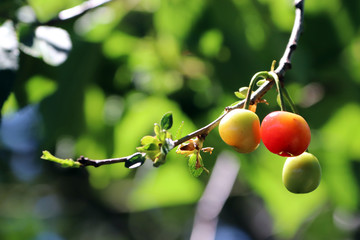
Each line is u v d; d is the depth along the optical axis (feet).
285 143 1.60
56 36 2.06
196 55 2.63
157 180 3.52
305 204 3.20
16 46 2.02
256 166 2.91
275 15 2.54
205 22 2.58
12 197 5.32
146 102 2.83
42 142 2.66
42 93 2.35
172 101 2.85
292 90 2.71
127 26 2.73
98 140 2.78
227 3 2.51
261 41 2.51
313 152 3.03
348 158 3.03
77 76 2.47
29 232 5.20
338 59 2.74
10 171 4.95
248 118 1.61
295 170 1.68
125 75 2.78
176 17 2.61
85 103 2.61
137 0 2.68
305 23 2.67
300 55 2.61
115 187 5.26
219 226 4.62
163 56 2.83
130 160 1.55
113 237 5.39
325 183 3.11
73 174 5.18
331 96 2.88
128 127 2.85
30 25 2.06
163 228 5.28
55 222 5.40
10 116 2.31
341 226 4.17
